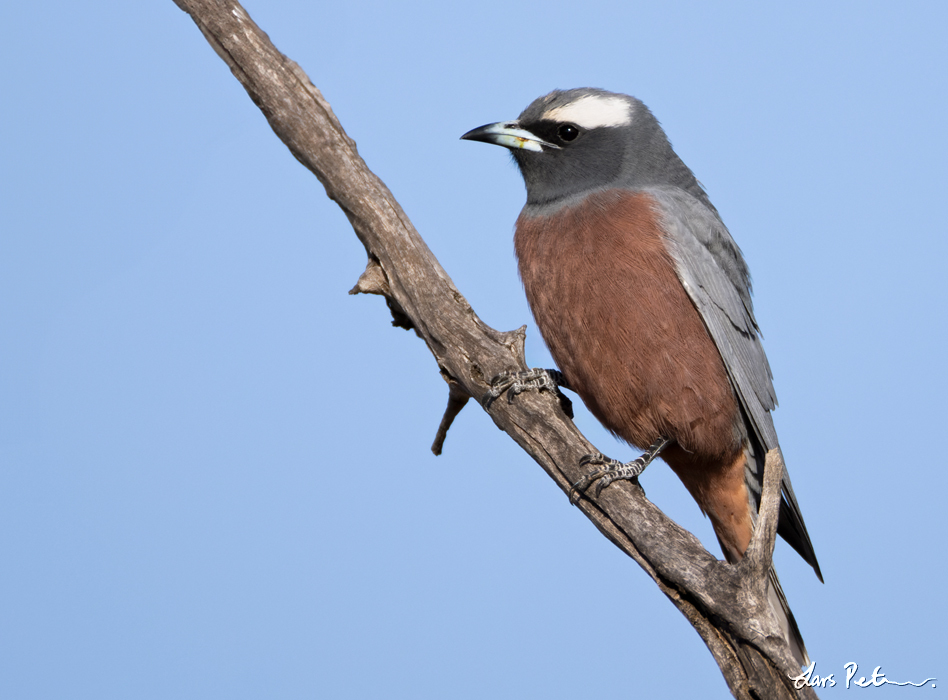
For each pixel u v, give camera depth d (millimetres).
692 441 10609
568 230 10531
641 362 10281
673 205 10805
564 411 10438
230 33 10023
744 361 11016
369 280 10414
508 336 10031
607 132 11055
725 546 11617
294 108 10055
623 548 9133
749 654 8094
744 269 11836
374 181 10203
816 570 11578
